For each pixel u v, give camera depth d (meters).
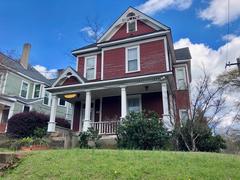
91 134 12.55
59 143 12.16
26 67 29.12
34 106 25.91
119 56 16.45
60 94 15.82
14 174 5.81
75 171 5.61
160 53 15.29
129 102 15.93
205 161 6.35
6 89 23.81
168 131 10.98
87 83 14.66
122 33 17.47
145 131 10.59
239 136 19.50
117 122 13.63
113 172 5.42
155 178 5.10
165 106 12.55
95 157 6.59
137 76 13.59
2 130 21.70
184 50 21.19
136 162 6.09
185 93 16.97
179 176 5.14
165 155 6.87
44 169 5.84
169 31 15.41
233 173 5.38
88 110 14.44
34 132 14.80
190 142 10.98
